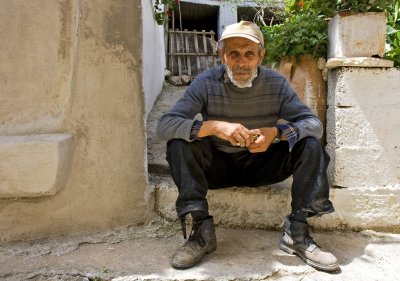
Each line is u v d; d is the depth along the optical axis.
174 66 5.80
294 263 1.76
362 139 2.13
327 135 2.27
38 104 1.92
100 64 1.98
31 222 1.95
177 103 1.88
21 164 1.82
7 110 1.90
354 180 2.14
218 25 6.96
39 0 1.89
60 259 1.75
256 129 1.76
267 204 2.15
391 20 2.55
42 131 1.93
